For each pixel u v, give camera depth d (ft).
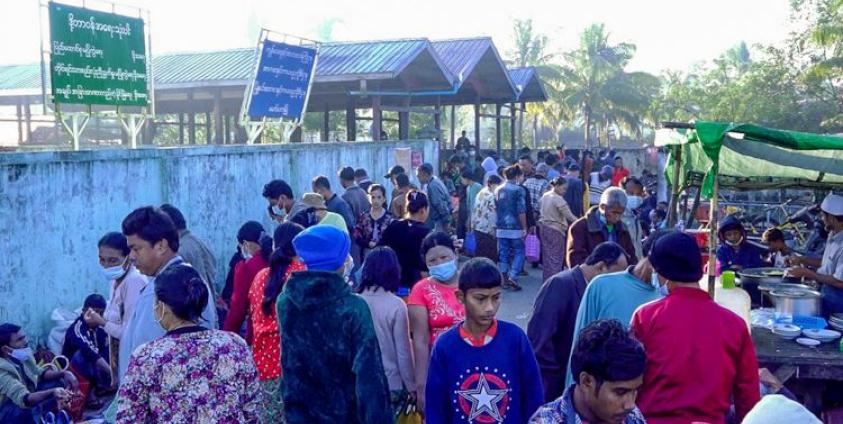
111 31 31.58
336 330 11.16
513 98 85.71
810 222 35.04
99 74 31.12
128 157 26.48
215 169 31.63
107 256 15.49
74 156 23.97
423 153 56.54
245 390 10.25
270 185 26.81
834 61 108.27
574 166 45.29
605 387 8.05
